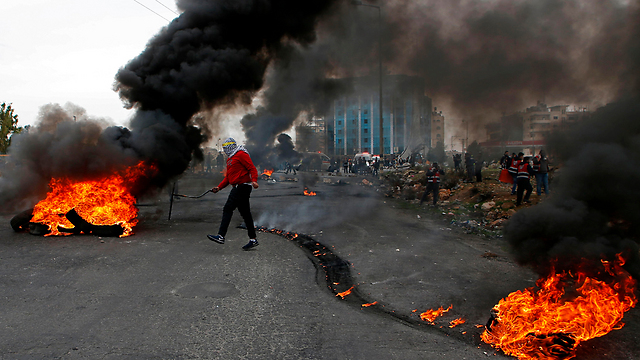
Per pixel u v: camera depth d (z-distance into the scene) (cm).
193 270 475
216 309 356
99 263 493
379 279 462
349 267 512
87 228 655
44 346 275
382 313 357
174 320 329
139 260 512
